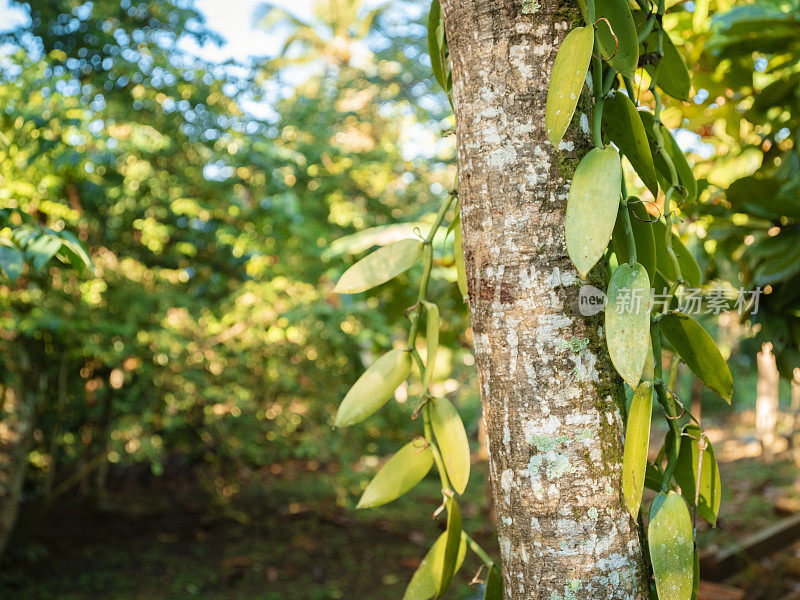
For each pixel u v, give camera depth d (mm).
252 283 3994
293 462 7160
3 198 2891
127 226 4086
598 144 778
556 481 757
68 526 5102
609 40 797
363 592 4199
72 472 5512
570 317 766
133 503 5855
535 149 773
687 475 886
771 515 5090
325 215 4418
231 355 4223
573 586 750
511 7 781
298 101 4715
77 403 4355
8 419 3803
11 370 3719
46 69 3271
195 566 4535
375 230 3494
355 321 3947
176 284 4199
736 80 1975
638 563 782
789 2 1768
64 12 4402
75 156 2994
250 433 4555
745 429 10359
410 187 5332
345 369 4410
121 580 4203
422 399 937
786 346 1762
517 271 771
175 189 3990
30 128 2957
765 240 1696
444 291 3314
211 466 5348
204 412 4277
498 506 808
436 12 1015
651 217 889
